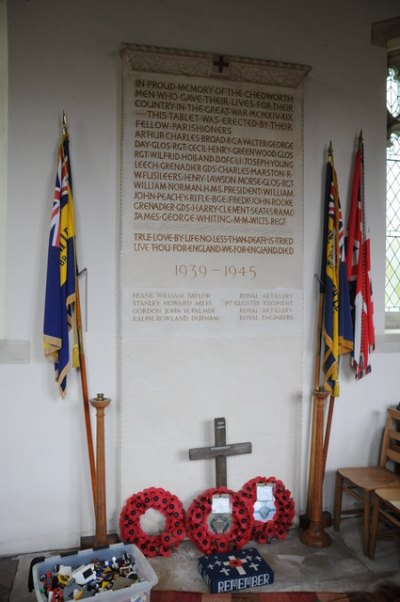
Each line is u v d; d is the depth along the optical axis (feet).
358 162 10.17
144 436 9.27
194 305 9.43
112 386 9.30
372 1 10.45
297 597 7.72
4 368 8.87
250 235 9.68
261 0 9.83
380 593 7.84
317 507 9.46
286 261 9.88
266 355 9.82
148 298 9.21
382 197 10.64
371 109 10.50
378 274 10.67
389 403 10.82
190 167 9.36
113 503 9.36
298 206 9.91
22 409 8.95
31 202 8.86
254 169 9.68
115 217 9.23
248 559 8.45
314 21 10.12
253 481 9.64
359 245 10.10
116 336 9.29
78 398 9.17
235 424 9.70
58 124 8.94
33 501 9.05
